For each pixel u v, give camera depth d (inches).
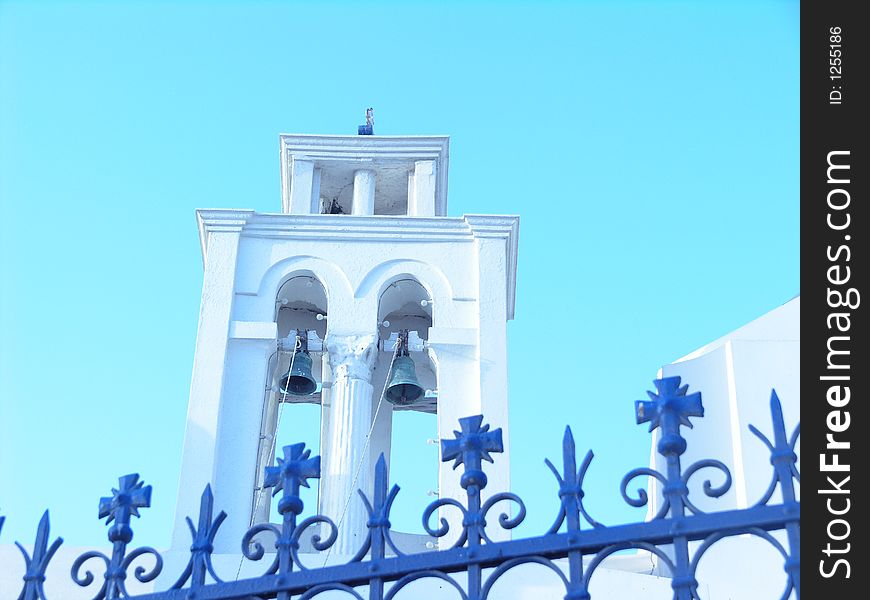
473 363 610.2
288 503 227.9
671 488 212.1
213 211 655.1
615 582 507.8
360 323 621.6
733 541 544.7
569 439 221.6
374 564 219.1
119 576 228.8
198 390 594.2
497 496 220.8
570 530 213.2
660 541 209.9
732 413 581.6
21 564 519.8
